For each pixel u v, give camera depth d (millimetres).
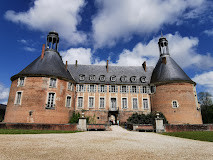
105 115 26094
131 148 8438
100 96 27047
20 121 20219
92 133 14992
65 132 14922
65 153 7016
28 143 9008
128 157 6617
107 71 30953
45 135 12500
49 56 25562
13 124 16219
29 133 13281
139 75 30438
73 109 25453
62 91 23375
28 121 20094
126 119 26094
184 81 24594
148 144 9797
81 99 26812
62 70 25141
